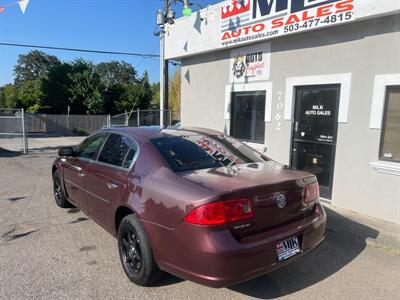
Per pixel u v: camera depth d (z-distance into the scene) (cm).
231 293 316
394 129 509
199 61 884
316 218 328
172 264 286
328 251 412
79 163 470
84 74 3853
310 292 321
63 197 547
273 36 646
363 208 548
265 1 654
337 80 570
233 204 267
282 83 666
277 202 292
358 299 310
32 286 321
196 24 842
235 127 800
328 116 595
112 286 325
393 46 496
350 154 560
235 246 262
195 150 364
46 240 430
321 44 590
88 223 493
